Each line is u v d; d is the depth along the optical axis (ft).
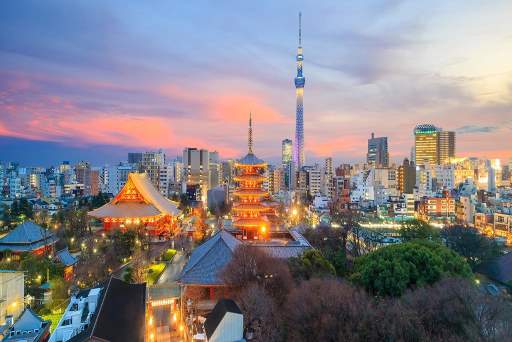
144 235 422.00
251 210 428.97
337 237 406.82
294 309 173.99
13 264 283.38
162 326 205.36
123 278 287.07
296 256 268.82
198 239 451.53
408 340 147.84
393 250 231.09
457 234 366.63
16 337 180.45
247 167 447.01
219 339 167.32
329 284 185.57
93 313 165.58
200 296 230.27
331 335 152.87
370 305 166.71
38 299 240.94
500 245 435.12
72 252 387.34
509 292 272.31
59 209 634.43
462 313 161.79
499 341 144.97
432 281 205.46
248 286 199.31
